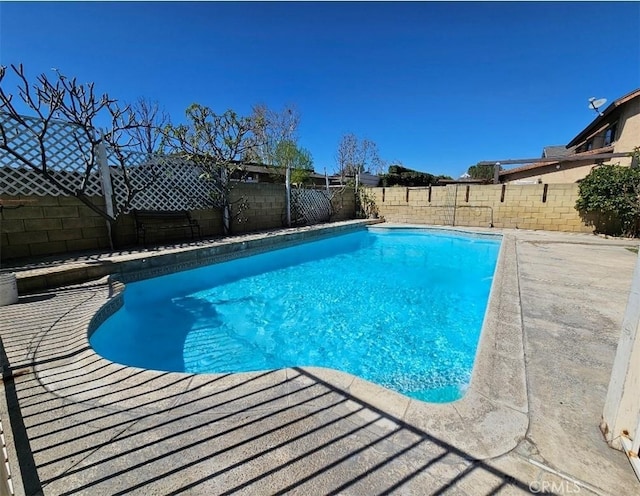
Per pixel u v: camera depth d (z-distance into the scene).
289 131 18.14
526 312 2.84
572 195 8.92
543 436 1.34
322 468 1.20
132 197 6.05
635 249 6.20
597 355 2.06
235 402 1.63
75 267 4.05
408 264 6.97
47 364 2.05
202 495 1.10
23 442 1.37
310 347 3.35
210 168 7.56
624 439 1.23
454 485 1.11
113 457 1.28
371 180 20.53
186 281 5.46
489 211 10.38
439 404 1.58
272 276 5.99
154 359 3.12
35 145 4.79
